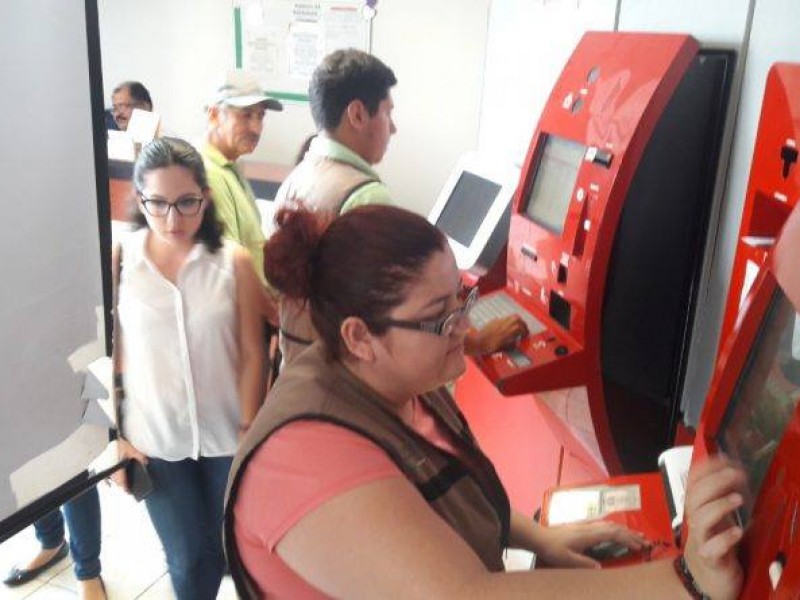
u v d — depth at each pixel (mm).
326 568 837
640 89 1789
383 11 4488
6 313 1164
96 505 2451
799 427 783
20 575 2674
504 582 804
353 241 960
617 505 1468
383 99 1972
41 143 1178
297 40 4719
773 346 982
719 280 1910
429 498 1000
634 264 1979
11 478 1220
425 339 958
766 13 1683
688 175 1914
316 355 1024
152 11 4984
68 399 1310
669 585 833
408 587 791
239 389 2076
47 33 1163
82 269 1296
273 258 1023
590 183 1880
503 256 2666
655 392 2082
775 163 1332
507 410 2605
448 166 4637
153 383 1969
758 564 791
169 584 2666
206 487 2170
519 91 3170
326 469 862
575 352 1954
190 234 1956
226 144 2715
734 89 1820
